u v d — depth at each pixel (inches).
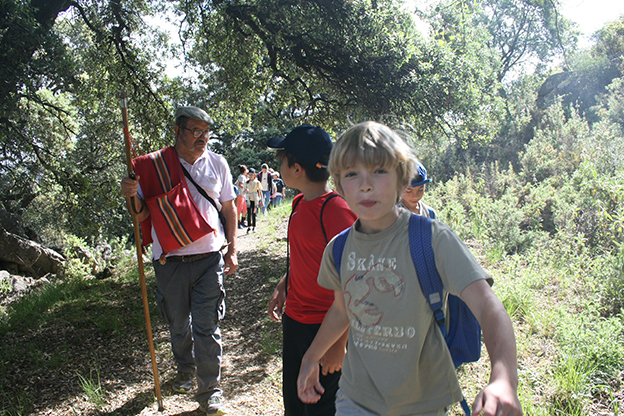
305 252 89.6
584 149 309.3
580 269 185.6
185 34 396.8
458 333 64.8
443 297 59.7
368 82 349.4
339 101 422.9
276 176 691.4
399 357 59.5
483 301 51.6
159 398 133.3
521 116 526.3
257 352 176.1
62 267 421.4
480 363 135.6
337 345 78.9
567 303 166.1
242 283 281.4
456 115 369.7
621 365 121.1
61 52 298.4
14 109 298.5
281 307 106.4
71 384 151.9
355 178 59.9
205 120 139.0
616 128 388.2
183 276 137.3
